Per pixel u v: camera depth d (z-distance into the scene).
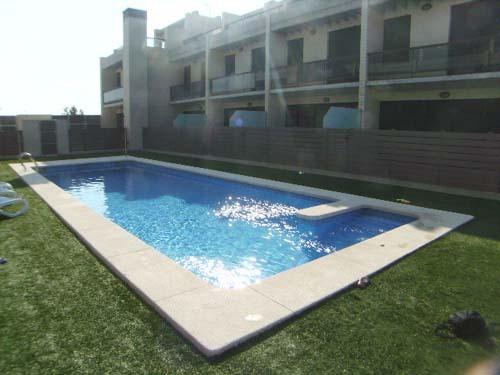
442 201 9.80
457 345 3.41
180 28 30.55
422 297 4.35
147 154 24.11
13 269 5.18
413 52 15.01
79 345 3.39
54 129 24.53
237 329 3.56
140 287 4.48
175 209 10.72
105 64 35.06
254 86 22.17
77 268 5.25
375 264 5.27
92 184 14.99
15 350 3.29
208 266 6.68
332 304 4.19
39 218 8.07
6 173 15.67
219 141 20.72
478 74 12.53
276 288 4.49
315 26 19.19
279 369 3.07
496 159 10.38
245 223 9.27
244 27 21.92
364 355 3.26
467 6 14.02
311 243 7.79
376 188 11.69
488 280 4.82
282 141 16.91
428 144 11.84
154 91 29.72
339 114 15.43
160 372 3.03
